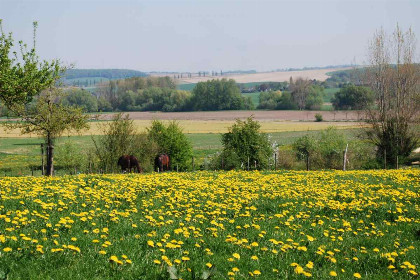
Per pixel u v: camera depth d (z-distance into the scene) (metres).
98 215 13.20
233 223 13.52
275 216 14.79
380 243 11.98
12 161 73.06
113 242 10.64
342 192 19.36
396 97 52.88
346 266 10.11
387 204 16.72
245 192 18.78
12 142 104.62
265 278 8.85
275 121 161.50
